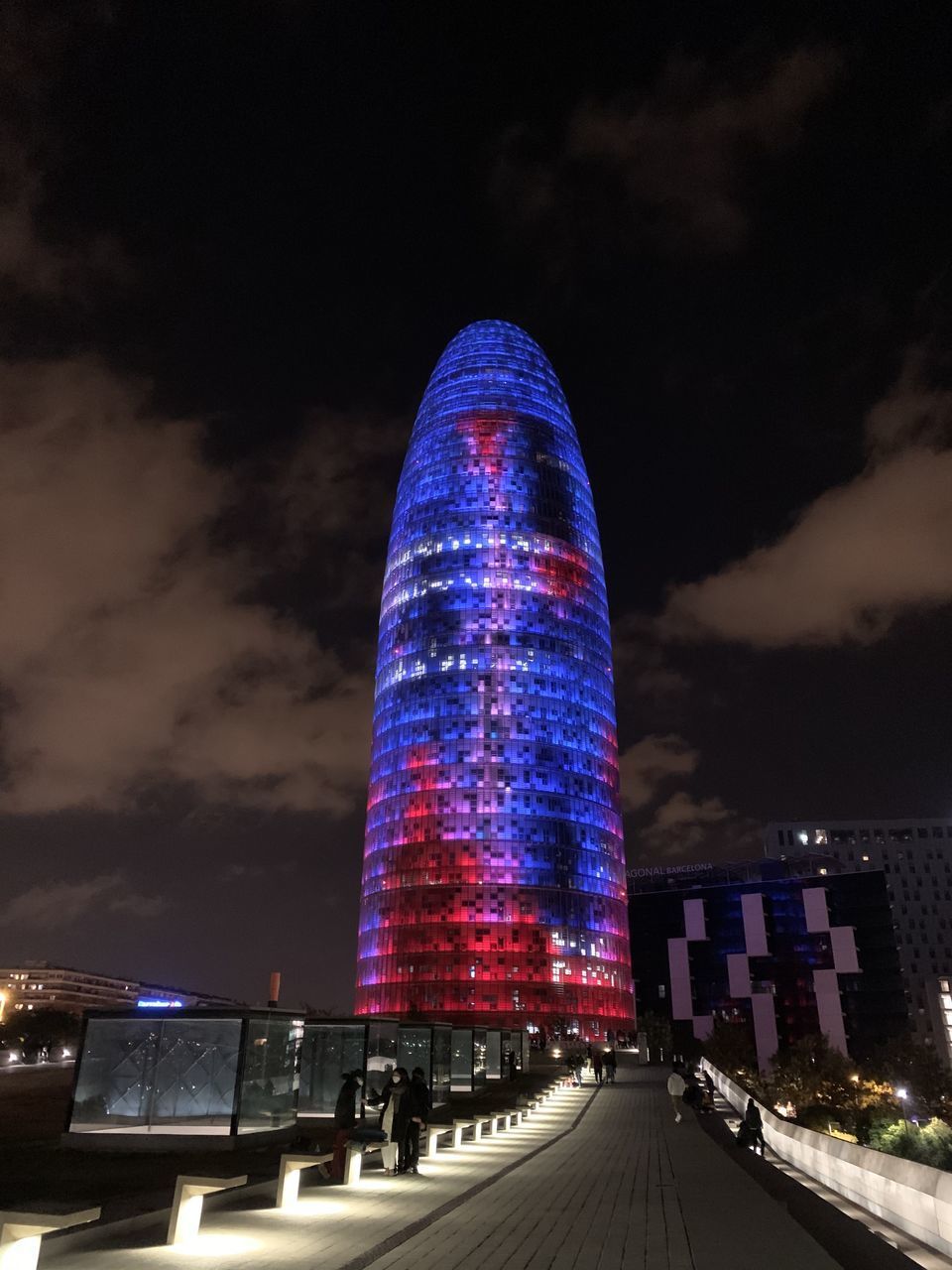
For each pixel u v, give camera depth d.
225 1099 28.05
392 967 152.75
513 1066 64.50
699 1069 78.19
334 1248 14.71
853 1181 21.67
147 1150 27.31
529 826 158.38
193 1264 13.53
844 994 184.75
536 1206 19.48
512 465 188.75
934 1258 15.27
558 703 170.12
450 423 194.50
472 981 147.75
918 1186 16.88
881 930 188.00
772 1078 157.25
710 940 194.25
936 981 196.50
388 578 190.12
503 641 171.75
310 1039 38.66
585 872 160.38
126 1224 15.93
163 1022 28.98
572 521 189.75
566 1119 44.09
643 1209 18.97
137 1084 28.42
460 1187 22.09
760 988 187.12
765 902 194.38
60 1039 116.12
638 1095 59.28
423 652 173.00
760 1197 20.77
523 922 151.75
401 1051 43.56
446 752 163.62
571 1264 13.86
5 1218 12.23
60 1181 21.81
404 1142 24.36
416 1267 13.67
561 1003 148.00
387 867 160.88
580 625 180.00
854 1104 118.88
